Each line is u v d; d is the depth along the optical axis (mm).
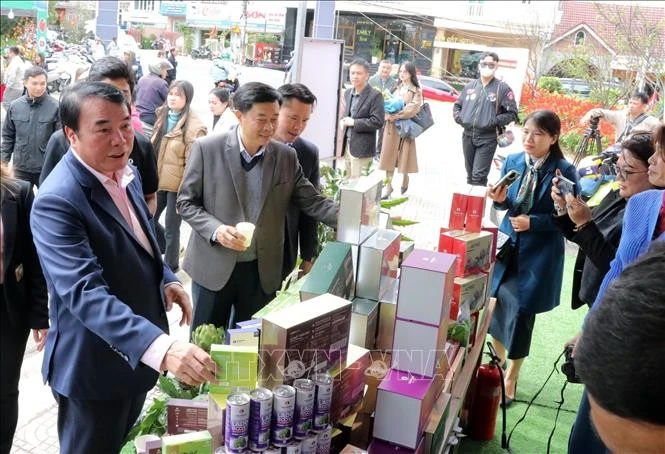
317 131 4816
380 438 1732
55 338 1824
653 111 7133
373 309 1958
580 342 622
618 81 9008
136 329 1570
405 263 1766
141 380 1883
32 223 1714
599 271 2664
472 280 2504
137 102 5750
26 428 2846
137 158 2896
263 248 2701
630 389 557
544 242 3145
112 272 1801
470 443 3016
